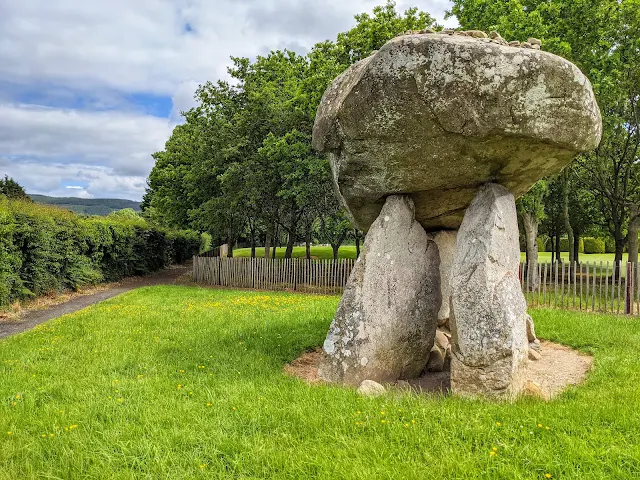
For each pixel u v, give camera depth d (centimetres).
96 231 1823
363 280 560
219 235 2481
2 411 444
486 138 467
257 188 1823
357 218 646
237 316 987
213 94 2083
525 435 371
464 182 545
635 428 385
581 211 2186
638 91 1631
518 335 485
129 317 980
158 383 531
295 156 1720
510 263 514
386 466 330
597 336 745
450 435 376
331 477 322
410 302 585
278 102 1845
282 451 358
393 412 421
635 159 1822
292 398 473
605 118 1553
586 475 316
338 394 477
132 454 362
